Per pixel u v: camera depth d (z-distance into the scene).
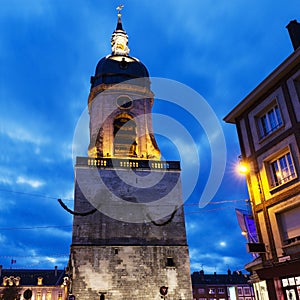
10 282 64.62
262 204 17.98
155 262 27.31
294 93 16.95
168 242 28.44
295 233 16.08
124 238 27.86
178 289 26.66
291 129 16.78
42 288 64.12
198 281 79.38
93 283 25.64
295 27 19.53
